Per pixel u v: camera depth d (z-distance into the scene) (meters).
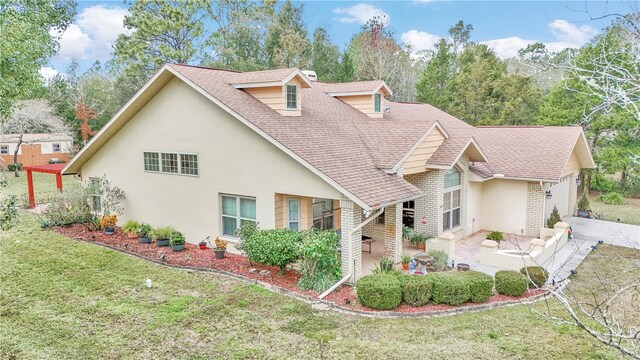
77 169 20.30
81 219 19.23
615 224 21.52
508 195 19.36
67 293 11.83
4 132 44.22
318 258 11.88
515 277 11.73
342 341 9.20
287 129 14.61
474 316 10.56
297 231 13.57
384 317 10.46
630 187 30.84
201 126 15.48
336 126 17.19
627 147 25.36
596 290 12.44
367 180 13.25
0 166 15.26
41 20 22.31
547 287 5.88
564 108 28.16
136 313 10.57
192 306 10.98
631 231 19.89
